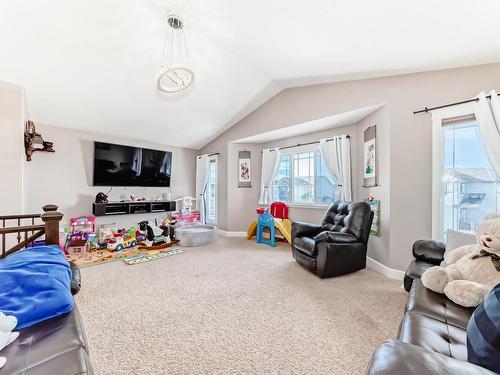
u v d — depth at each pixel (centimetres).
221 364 134
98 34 239
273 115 411
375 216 299
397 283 250
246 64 311
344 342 153
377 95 286
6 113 269
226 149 508
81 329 108
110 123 402
